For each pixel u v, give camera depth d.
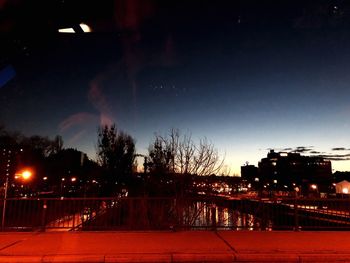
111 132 42.00
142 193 23.95
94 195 42.84
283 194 109.12
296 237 10.63
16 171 60.47
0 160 54.72
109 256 8.33
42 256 8.27
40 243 9.63
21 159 66.31
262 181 139.75
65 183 87.25
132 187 37.34
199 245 9.46
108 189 41.22
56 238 10.34
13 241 9.91
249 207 12.90
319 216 13.25
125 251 8.75
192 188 20.00
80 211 12.49
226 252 8.69
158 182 21.14
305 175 128.88
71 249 8.93
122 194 41.09
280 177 136.00
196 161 20.27
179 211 13.08
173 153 20.70
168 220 14.35
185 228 11.97
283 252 8.74
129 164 42.06
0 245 9.40
